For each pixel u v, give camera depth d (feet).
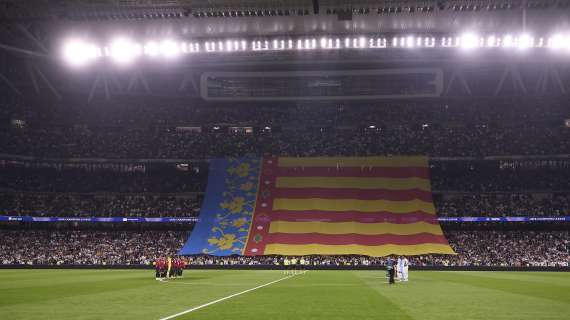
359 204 279.69
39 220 289.74
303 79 338.54
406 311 73.82
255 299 91.30
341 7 207.62
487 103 351.05
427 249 253.65
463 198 306.76
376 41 228.84
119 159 323.57
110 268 253.65
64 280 152.15
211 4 207.82
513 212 289.94
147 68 323.37
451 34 215.72
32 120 331.36
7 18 242.99
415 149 326.85
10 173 315.78
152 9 214.48
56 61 307.99
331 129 354.54
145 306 79.97
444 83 338.75
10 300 90.22
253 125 356.38
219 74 337.72
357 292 107.86
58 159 319.06
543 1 196.24
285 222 273.54
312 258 256.32
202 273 205.26
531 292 109.60
